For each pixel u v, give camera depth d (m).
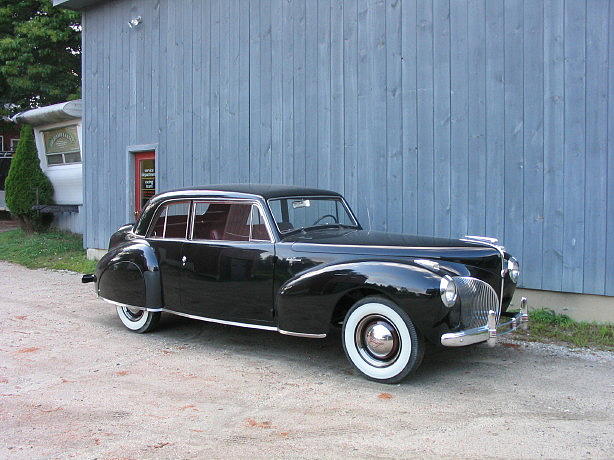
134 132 11.39
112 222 11.91
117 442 3.75
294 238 5.52
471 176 7.21
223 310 5.75
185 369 5.29
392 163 7.86
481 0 7.07
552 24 6.61
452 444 3.69
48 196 16.05
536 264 6.78
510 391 4.66
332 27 8.41
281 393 4.65
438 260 4.97
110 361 5.54
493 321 4.73
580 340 6.02
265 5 9.18
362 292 5.16
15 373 5.18
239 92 9.60
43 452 3.60
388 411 4.25
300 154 8.83
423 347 4.73
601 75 6.32
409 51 7.67
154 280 6.23
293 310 5.18
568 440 3.74
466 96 7.22
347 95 8.27
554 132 6.62
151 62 10.97
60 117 15.23
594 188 6.39
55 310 7.85
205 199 5.97
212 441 3.77
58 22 19.25
